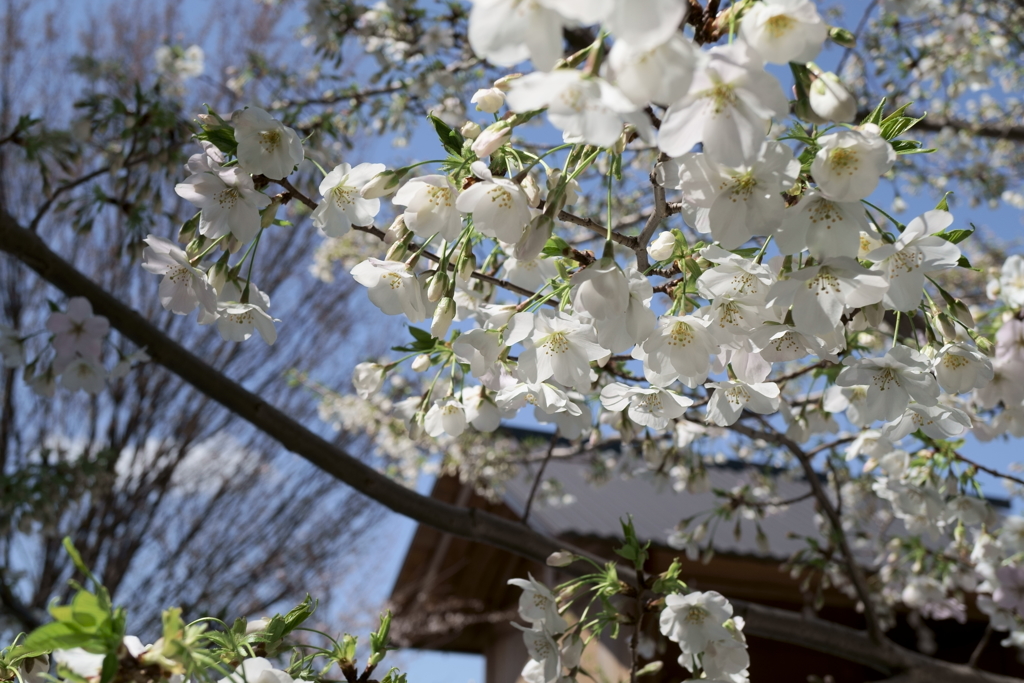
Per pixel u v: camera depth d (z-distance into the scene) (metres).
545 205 1.43
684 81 1.01
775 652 7.53
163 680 1.11
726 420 1.77
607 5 0.90
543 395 1.74
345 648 1.65
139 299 11.33
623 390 1.76
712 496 8.88
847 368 1.64
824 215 1.31
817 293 1.41
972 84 5.58
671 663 5.82
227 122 1.76
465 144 1.56
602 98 1.01
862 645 3.63
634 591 2.18
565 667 2.05
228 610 11.23
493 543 3.38
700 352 1.50
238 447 12.07
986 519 2.71
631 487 9.11
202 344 11.71
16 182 10.60
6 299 10.30
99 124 3.84
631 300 1.44
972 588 4.37
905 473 2.76
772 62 1.17
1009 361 2.24
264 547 12.09
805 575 6.29
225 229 1.70
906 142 1.45
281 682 1.35
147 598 11.07
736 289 1.47
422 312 1.67
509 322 1.65
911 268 1.47
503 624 10.69
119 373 3.46
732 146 1.12
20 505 4.73
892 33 5.73
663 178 1.44
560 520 6.54
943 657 8.24
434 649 12.12
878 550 5.33
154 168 3.61
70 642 1.01
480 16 1.02
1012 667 7.85
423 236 1.58
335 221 1.71
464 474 7.15
